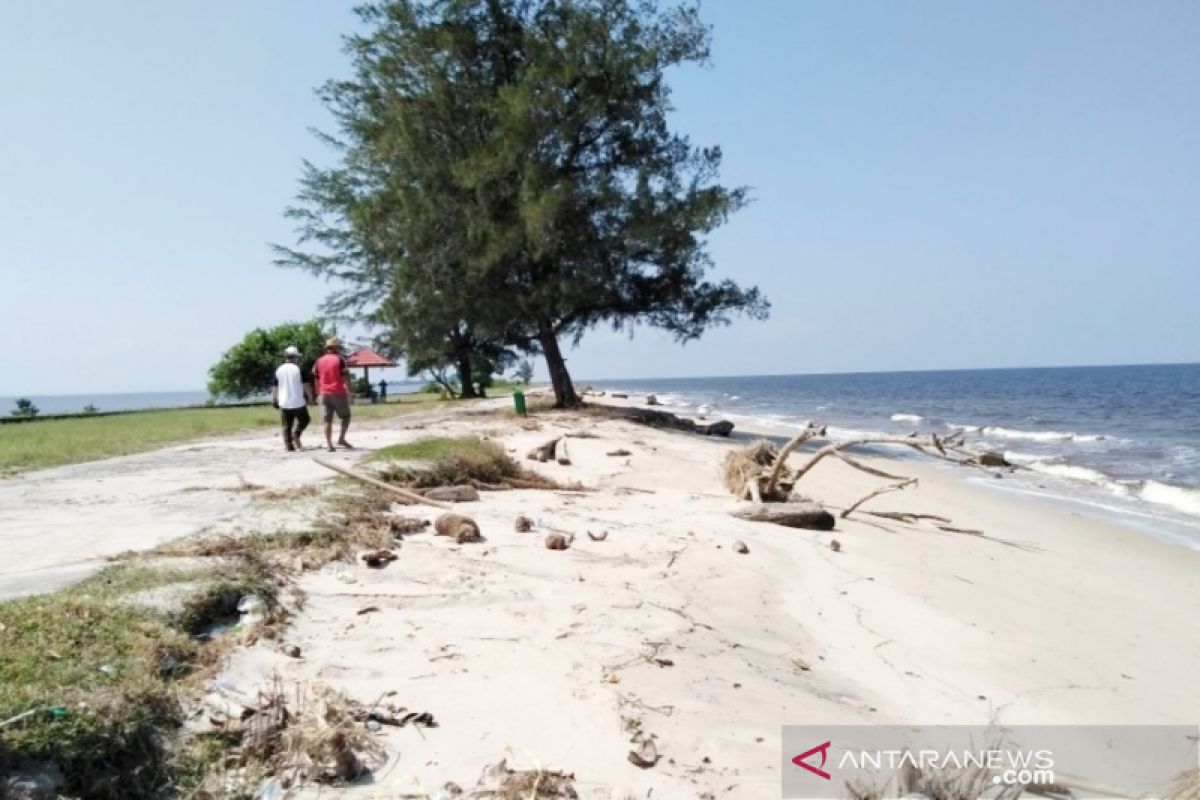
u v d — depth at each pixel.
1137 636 6.66
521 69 22.31
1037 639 6.27
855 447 23.77
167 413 28.55
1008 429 34.44
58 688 3.16
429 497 9.16
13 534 6.57
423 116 22.19
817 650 5.54
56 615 3.98
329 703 3.59
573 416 22.58
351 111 25.89
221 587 4.86
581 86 21.67
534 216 19.45
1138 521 13.21
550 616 5.28
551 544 7.15
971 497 15.04
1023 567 9.00
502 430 17.31
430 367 34.72
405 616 5.10
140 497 8.42
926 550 9.28
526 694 4.05
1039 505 14.62
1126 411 46.25
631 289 24.06
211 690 3.69
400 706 3.82
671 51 23.00
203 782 3.05
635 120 22.98
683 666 4.66
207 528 6.58
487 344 33.69
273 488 8.78
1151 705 5.08
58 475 10.45
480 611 5.29
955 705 4.80
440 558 6.45
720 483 12.73
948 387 99.81
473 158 20.73
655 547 7.63
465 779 3.21
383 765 3.30
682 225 21.69
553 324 25.11
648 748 3.58
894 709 4.62
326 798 3.02
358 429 18.27
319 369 13.00
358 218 22.48
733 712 4.14
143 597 4.57
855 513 11.58
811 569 7.61
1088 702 5.05
